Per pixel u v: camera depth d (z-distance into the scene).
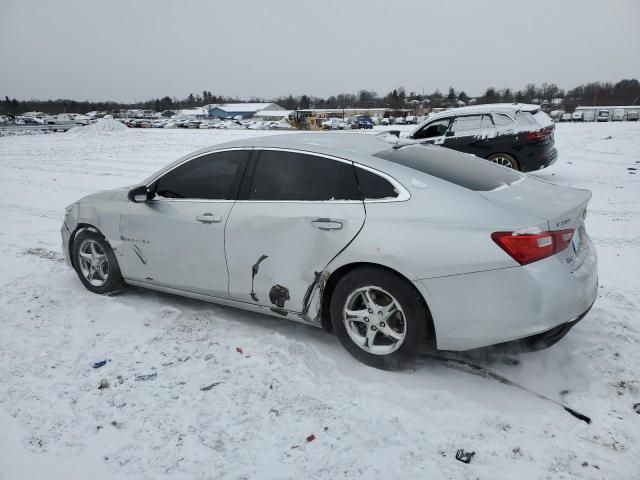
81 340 3.78
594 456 2.48
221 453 2.57
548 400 2.93
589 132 26.59
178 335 3.82
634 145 18.03
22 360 3.50
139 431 2.74
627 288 4.59
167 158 17.67
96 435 2.72
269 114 105.06
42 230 7.41
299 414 2.85
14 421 2.85
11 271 5.39
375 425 2.73
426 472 2.40
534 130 9.85
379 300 3.21
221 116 111.00
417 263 2.91
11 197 10.40
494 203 2.96
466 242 2.84
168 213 3.99
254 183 3.65
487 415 2.79
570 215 2.98
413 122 65.00
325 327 3.50
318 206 3.32
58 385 3.19
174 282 4.09
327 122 60.28
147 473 2.45
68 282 4.98
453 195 3.03
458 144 10.40
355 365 3.32
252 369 3.33
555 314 2.78
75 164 16.19
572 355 3.38
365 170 3.26
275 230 3.45
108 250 4.46
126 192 4.40
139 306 4.35
